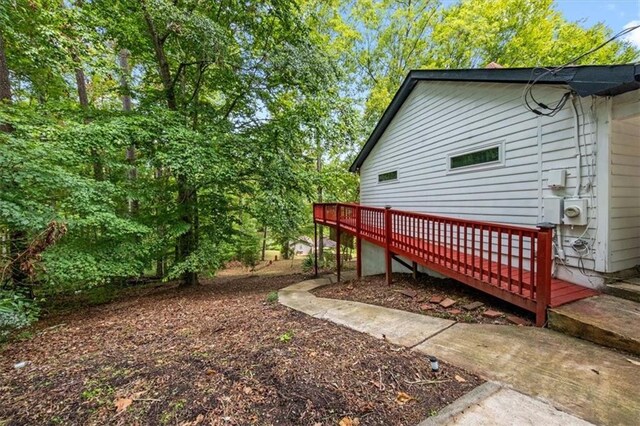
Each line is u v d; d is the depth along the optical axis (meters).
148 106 6.84
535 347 2.75
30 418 1.94
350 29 13.98
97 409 2.00
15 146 4.29
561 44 12.95
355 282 6.88
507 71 4.50
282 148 7.69
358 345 2.95
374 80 15.66
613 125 3.53
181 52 7.28
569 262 3.95
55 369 2.76
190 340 3.43
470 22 12.99
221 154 6.78
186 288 8.15
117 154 7.06
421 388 2.16
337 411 1.89
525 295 3.37
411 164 7.88
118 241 6.04
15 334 4.07
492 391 2.11
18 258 4.04
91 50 5.67
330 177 9.56
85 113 6.15
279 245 18.44
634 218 3.76
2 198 4.25
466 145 5.81
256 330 3.59
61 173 4.75
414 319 3.76
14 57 6.24
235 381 2.27
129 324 4.50
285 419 1.84
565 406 1.92
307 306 4.80
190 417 1.87
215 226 8.11
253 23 7.21
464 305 4.09
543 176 4.25
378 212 6.42
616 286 3.45
